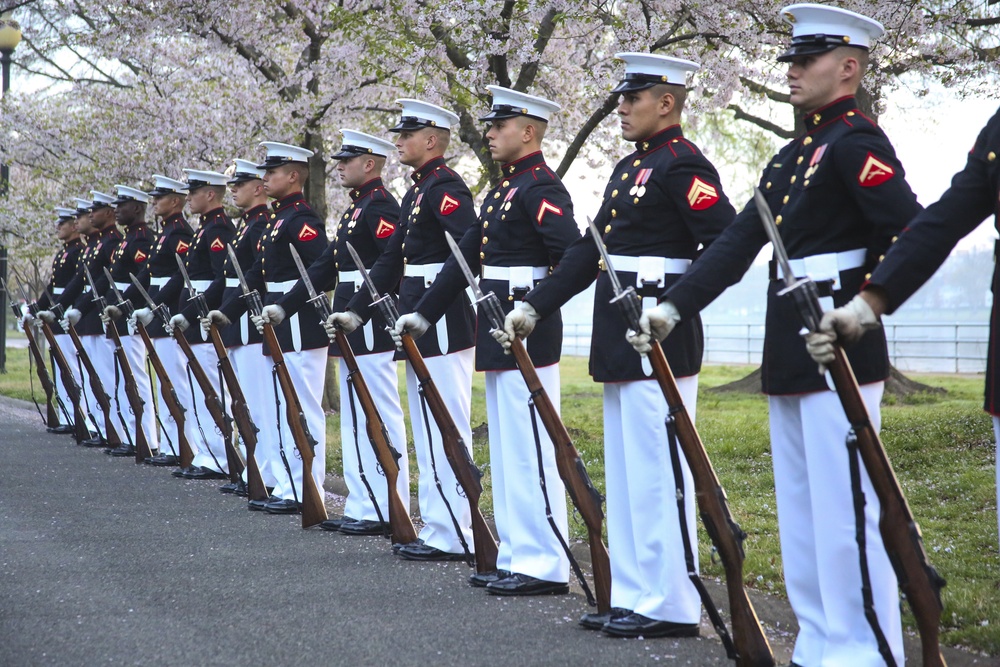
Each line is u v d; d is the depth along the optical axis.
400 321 6.46
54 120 18.47
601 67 12.01
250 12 14.09
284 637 5.15
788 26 11.15
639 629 5.12
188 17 14.32
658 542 5.19
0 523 8.11
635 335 4.41
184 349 9.78
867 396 4.20
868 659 4.18
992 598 5.46
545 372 6.06
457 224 6.84
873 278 3.69
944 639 5.01
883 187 4.09
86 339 13.26
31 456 11.93
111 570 6.61
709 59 12.12
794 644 5.14
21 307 14.22
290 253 8.92
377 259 7.80
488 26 11.62
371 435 7.27
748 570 6.29
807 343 3.70
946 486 8.51
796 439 4.44
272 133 15.21
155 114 16.36
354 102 14.81
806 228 4.27
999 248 3.58
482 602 5.84
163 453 11.88
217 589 6.12
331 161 16.98
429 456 7.04
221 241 10.28
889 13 10.54
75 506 8.91
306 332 8.63
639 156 5.30
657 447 5.15
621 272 5.18
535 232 6.05
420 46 12.51
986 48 12.22
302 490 8.30
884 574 4.19
